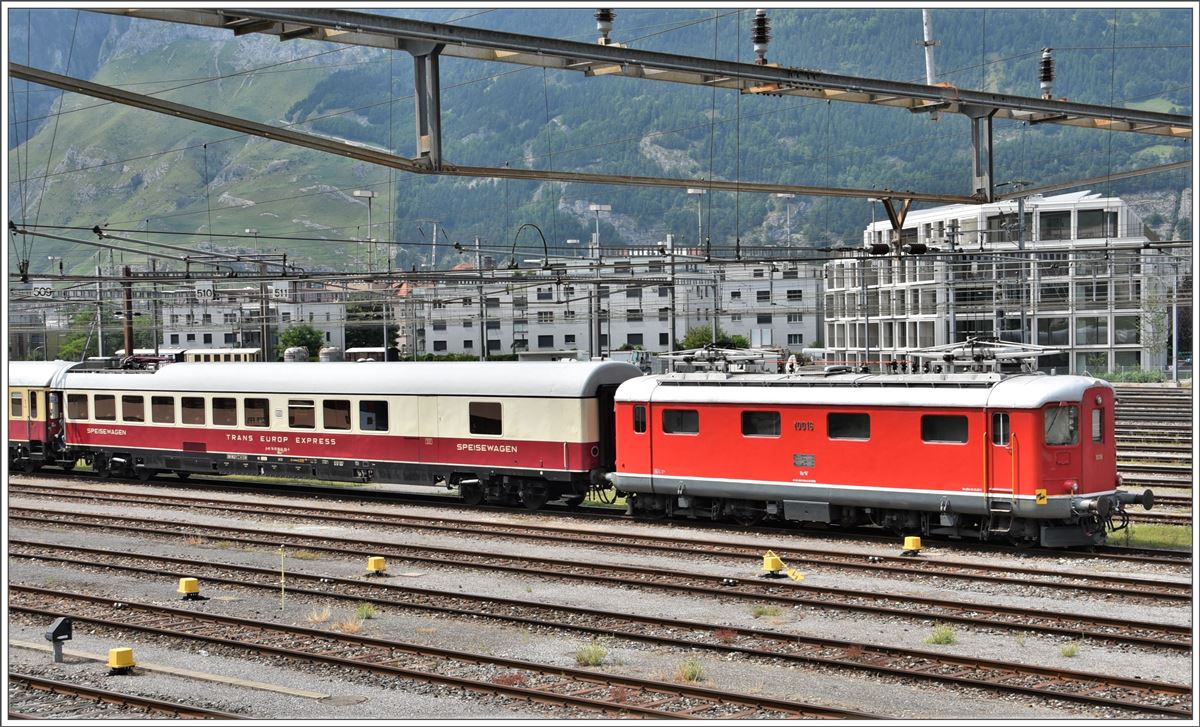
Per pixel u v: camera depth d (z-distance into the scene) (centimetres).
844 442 2402
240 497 3344
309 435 3278
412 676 1448
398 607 1889
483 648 1625
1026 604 1817
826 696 1348
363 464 3173
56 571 2320
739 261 2944
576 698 1320
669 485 2645
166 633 1720
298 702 1366
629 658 1546
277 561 2359
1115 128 2655
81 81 1590
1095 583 1939
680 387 2645
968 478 2250
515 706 1327
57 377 3897
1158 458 3647
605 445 2872
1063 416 2189
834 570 2114
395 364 3170
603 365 2881
